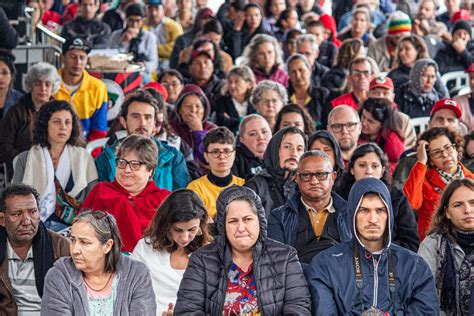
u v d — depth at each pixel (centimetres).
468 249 1287
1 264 1318
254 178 1470
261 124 1658
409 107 2220
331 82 2395
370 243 1197
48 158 1578
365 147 1473
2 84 1983
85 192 1578
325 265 1185
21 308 1315
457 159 1566
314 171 1324
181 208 1286
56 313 1166
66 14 2955
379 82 2031
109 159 1605
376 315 1163
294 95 2211
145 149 1449
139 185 1448
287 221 1336
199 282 1172
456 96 2220
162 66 2794
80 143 1611
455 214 1284
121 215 1428
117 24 2836
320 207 1339
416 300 1180
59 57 2208
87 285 1188
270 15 2884
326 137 1484
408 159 1612
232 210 1169
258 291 1160
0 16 2020
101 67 2153
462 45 2684
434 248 1294
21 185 1323
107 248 1187
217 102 2133
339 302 1177
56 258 1326
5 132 1808
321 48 2628
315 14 2931
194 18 3105
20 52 2170
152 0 2880
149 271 1249
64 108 1591
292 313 1155
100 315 1178
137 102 1670
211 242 1229
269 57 2311
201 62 2277
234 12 2747
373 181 1196
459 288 1274
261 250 1176
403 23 2633
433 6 2942
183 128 1869
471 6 3159
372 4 3181
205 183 1568
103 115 2023
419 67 2219
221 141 1555
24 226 1305
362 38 2906
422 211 1554
